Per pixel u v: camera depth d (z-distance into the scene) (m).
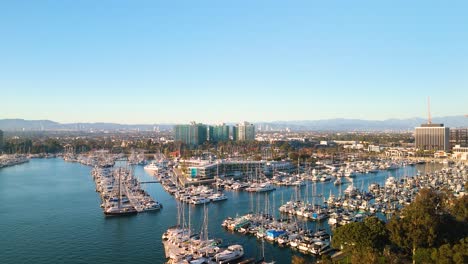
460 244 122.94
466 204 175.38
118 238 180.75
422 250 125.81
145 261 153.00
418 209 151.50
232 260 151.25
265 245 169.62
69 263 151.25
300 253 159.88
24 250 165.12
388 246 143.00
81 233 188.50
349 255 136.38
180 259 148.62
